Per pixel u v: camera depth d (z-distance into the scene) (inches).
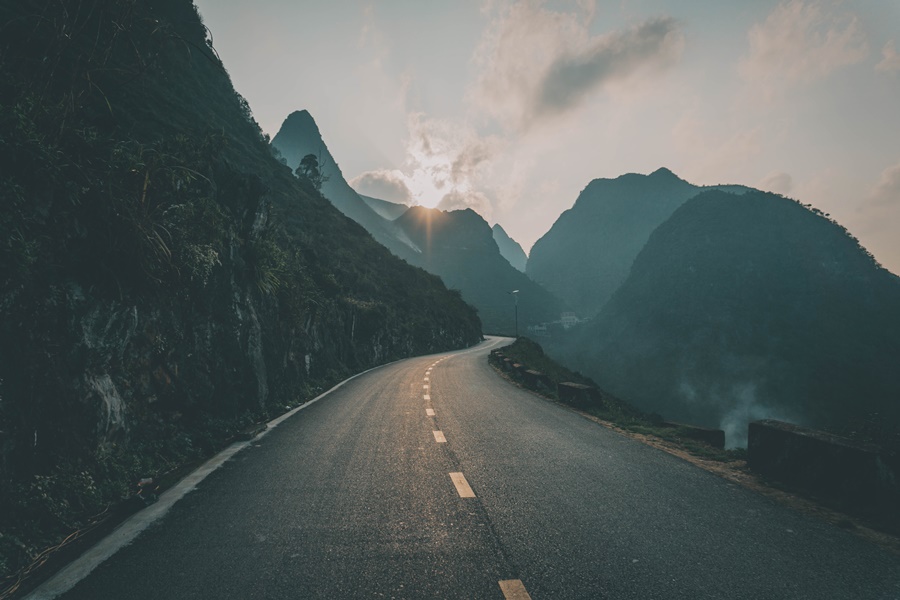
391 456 225.6
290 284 502.3
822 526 138.9
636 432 300.5
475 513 147.6
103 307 200.8
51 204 181.8
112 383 206.4
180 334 274.5
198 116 1412.4
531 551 119.2
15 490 140.1
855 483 160.6
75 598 99.3
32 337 162.6
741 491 173.6
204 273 292.2
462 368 900.6
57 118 193.2
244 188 433.1
